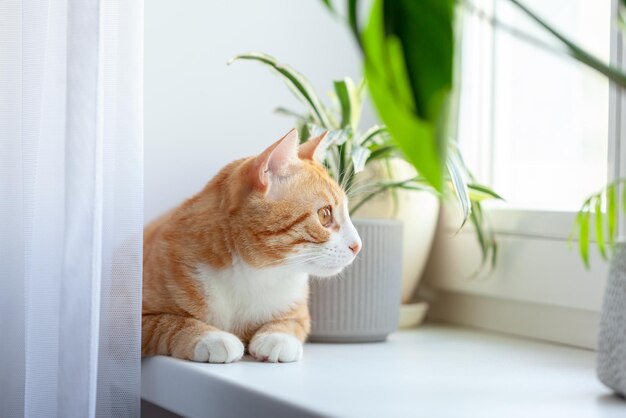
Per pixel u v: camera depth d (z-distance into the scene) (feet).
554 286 3.87
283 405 2.51
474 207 4.07
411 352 3.61
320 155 3.83
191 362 3.17
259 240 3.31
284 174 3.40
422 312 4.52
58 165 3.17
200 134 4.45
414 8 1.06
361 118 4.90
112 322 3.16
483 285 4.35
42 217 3.17
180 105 4.38
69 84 2.98
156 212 4.32
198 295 3.34
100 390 3.16
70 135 2.97
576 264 3.76
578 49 1.60
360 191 4.04
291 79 3.89
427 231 4.39
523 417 2.28
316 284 3.84
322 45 4.86
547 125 4.30
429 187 3.96
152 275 3.44
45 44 3.17
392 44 1.07
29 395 3.12
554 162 4.24
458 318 4.65
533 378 2.95
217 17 4.49
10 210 3.15
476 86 4.67
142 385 3.40
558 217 3.86
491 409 2.39
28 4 3.13
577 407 2.43
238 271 3.38
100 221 3.04
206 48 4.46
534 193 4.40
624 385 2.34
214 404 2.88
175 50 4.36
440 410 2.37
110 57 3.16
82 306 2.98
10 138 3.16
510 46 4.66
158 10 4.31
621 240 2.43
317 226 3.39
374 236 3.83
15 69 3.18
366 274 3.83
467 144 4.65
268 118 4.68
